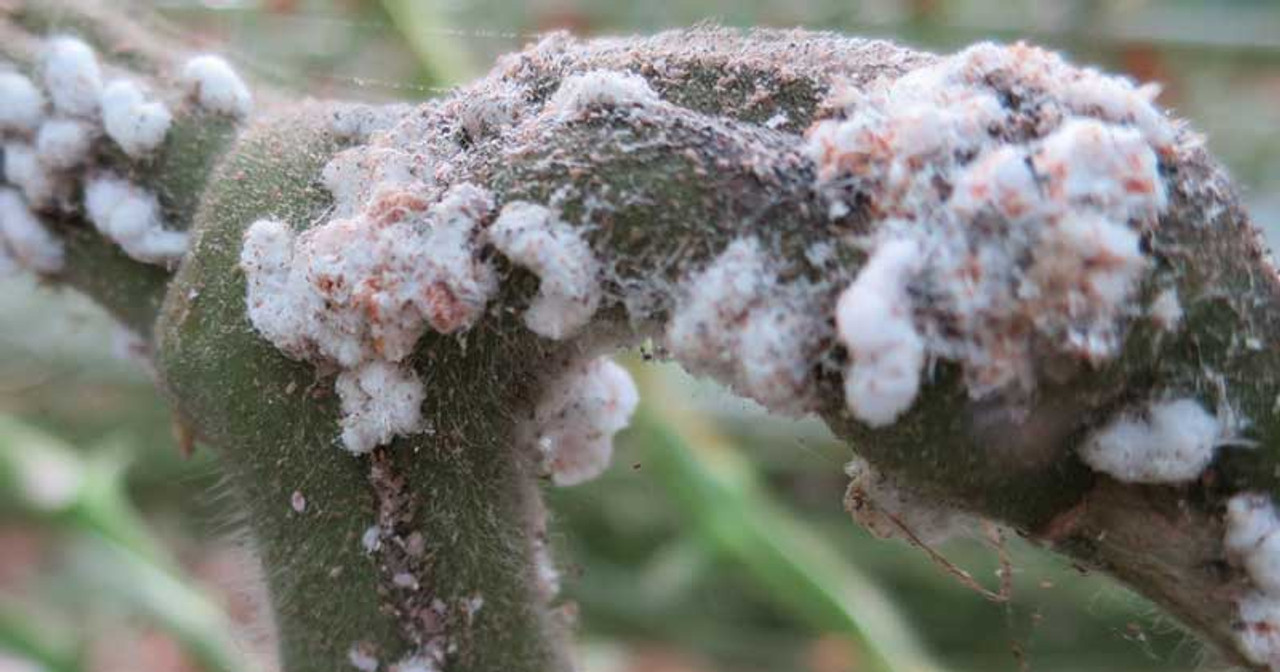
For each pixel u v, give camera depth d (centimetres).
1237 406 8
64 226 10
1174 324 8
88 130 10
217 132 10
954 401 8
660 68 9
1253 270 8
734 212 8
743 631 31
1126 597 10
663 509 30
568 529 17
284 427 9
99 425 31
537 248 9
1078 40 25
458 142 9
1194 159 8
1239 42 26
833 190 8
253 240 9
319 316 9
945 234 8
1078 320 8
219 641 21
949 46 24
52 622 29
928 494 9
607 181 9
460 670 9
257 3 20
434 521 9
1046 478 8
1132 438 8
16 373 31
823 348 8
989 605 30
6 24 10
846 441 9
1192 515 8
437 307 9
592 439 10
